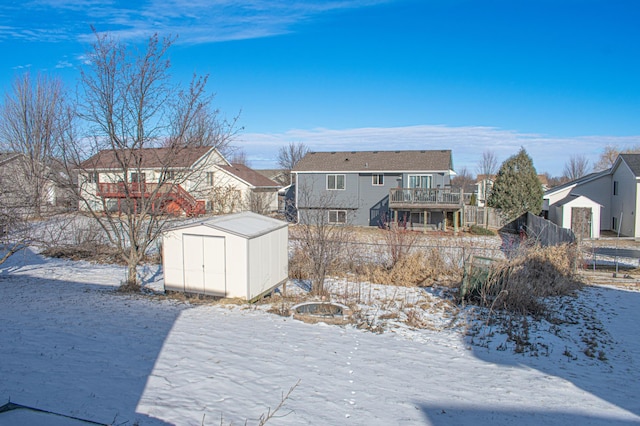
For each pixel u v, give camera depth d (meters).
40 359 7.18
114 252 20.83
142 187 14.78
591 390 7.79
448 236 31.14
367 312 12.19
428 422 5.96
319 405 6.16
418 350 9.35
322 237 15.51
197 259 12.82
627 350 10.44
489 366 8.69
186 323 10.08
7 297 12.64
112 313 10.78
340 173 37.06
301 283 16.47
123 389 6.16
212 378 6.77
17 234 20.09
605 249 26.47
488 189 54.53
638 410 7.00
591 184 35.31
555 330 11.52
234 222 13.45
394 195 33.62
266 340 9.06
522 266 15.64
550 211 36.81
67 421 3.92
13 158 20.66
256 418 5.55
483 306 13.42
